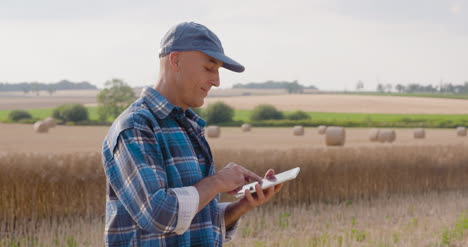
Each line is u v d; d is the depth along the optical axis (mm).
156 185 1687
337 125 61031
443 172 13859
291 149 12422
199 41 1853
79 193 9875
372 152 12805
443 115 66125
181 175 1845
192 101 1921
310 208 11227
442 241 7434
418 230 8258
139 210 1691
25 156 9734
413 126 59375
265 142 26625
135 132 1753
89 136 32000
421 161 13414
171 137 1869
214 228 1992
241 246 7488
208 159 2025
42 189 9617
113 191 1844
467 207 11102
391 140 29578
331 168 12156
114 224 1821
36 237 8297
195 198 1725
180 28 1864
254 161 11695
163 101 1869
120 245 1810
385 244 7301
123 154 1741
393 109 73125
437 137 36281
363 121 60375
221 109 64125
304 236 8133
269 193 2078
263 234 8344
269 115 66062
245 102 85688
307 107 77062
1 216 9352
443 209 10797
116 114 76625
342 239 7633
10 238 8078
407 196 12734
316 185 12117
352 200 12188
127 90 77125
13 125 49500
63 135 33250
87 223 9164
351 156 12383
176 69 1882
